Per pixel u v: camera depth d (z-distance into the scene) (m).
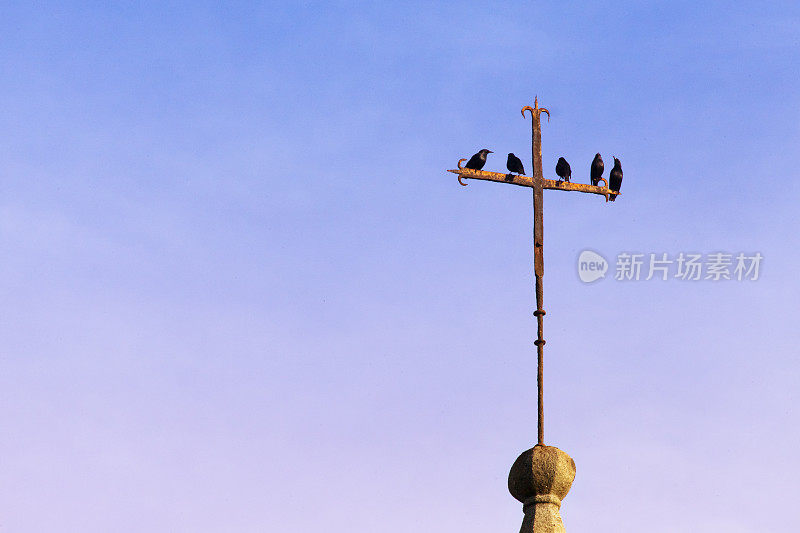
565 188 16.11
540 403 14.80
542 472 14.19
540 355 15.09
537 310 15.33
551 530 13.92
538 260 15.61
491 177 15.92
